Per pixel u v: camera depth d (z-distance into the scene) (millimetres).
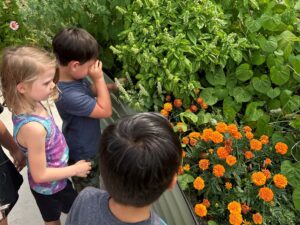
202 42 2012
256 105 1992
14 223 2100
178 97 1980
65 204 1685
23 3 2498
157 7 2062
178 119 1982
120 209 871
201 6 2027
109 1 2240
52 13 2268
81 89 1590
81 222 928
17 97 1285
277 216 1604
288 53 2094
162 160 793
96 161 1764
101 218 896
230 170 1691
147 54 1946
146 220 881
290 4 2338
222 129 1731
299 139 1948
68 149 1555
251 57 2146
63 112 1619
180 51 1932
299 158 1870
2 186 1479
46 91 1309
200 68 2074
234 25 2270
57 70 1489
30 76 1245
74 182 1849
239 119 2076
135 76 2055
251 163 1787
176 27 2039
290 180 1717
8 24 3100
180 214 1536
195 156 1800
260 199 1632
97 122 1729
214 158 1731
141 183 797
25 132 1274
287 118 2016
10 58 1252
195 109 1979
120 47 2068
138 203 838
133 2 2150
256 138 1961
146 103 1973
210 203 1688
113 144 807
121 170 792
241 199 1635
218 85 2084
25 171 2346
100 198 937
